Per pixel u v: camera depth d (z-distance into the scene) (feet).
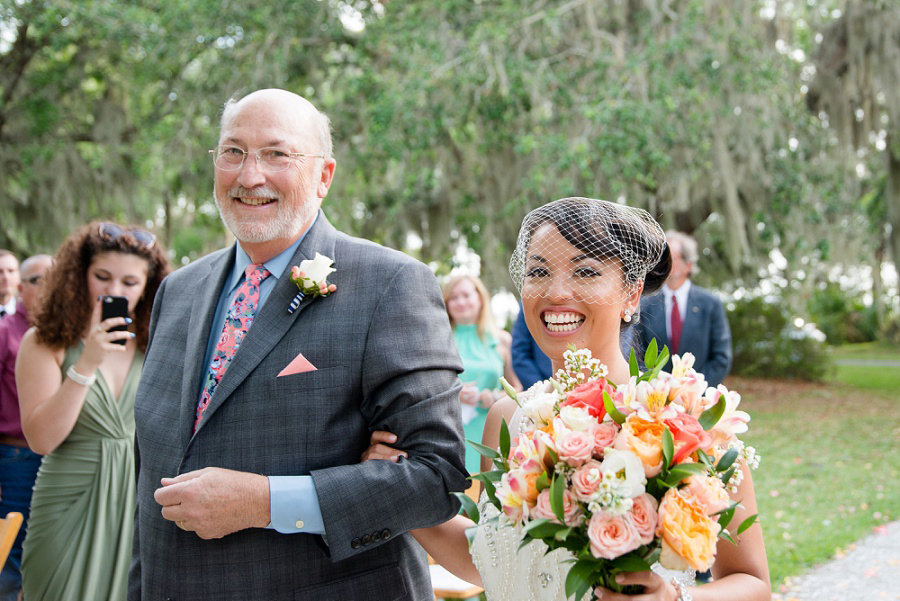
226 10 33.19
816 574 16.06
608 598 4.75
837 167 41.86
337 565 6.59
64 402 9.48
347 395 6.67
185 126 34.73
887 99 37.86
